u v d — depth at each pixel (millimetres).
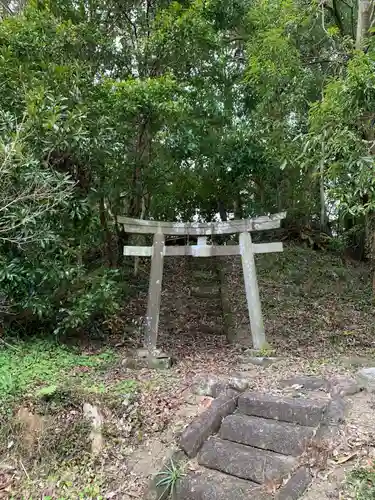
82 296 5109
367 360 5180
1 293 4824
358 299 7961
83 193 5566
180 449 3436
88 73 5594
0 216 4516
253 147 8961
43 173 4488
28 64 5266
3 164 4109
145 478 3338
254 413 3682
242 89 8906
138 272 8219
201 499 2941
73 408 3889
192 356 5473
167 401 3967
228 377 4398
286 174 9484
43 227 4711
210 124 8281
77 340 5543
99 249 7293
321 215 10008
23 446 3725
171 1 6918
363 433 3113
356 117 4156
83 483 3463
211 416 3625
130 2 6727
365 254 9359
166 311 7434
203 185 9648
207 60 7090
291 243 10070
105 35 6430
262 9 7180
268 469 2992
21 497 3416
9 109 4945
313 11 6602
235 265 9742
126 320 6418
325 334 6477
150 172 7480
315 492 2725
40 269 4844
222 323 7129
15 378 4164
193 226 5652
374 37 4910
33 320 5340
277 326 6812
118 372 4660
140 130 6547
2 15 6480
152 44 6383
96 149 5246
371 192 4230
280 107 7305
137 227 5504
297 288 8312
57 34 5645
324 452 2988
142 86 5590
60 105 4996
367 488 2633
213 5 6980
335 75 6301
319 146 4395
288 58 6602
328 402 3527
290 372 4660
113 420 3789
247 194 10414
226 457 3215
